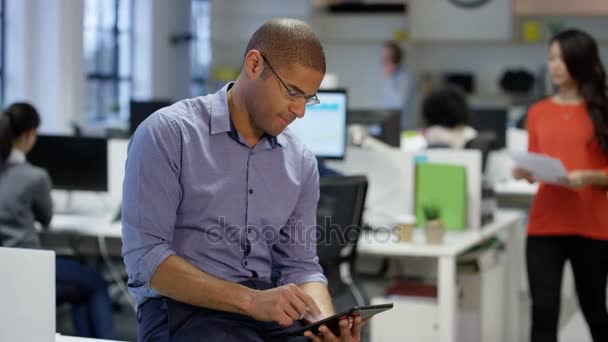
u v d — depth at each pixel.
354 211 3.96
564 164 3.99
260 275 2.46
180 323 2.32
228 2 10.61
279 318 2.24
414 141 6.22
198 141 2.34
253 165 2.40
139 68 10.08
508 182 6.34
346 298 4.10
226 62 10.70
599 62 3.94
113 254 5.18
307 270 2.58
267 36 2.25
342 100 4.60
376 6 10.27
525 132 6.78
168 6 10.42
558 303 3.99
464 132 5.97
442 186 4.55
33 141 4.42
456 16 10.09
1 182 4.28
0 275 2.05
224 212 2.38
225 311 2.34
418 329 4.27
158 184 2.29
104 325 4.40
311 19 10.31
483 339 4.55
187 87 10.98
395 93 9.01
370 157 4.67
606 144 3.91
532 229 4.05
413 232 4.21
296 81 2.22
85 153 5.08
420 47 10.44
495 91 10.24
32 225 4.35
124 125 9.34
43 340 2.05
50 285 2.03
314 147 4.65
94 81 9.35
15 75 7.68
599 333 4.05
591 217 3.93
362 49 10.39
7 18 7.63
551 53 4.00
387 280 6.21
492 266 4.70
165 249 2.29
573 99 4.03
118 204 5.13
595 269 3.97
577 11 10.02
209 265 2.39
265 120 2.28
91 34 9.27
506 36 9.98
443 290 4.07
